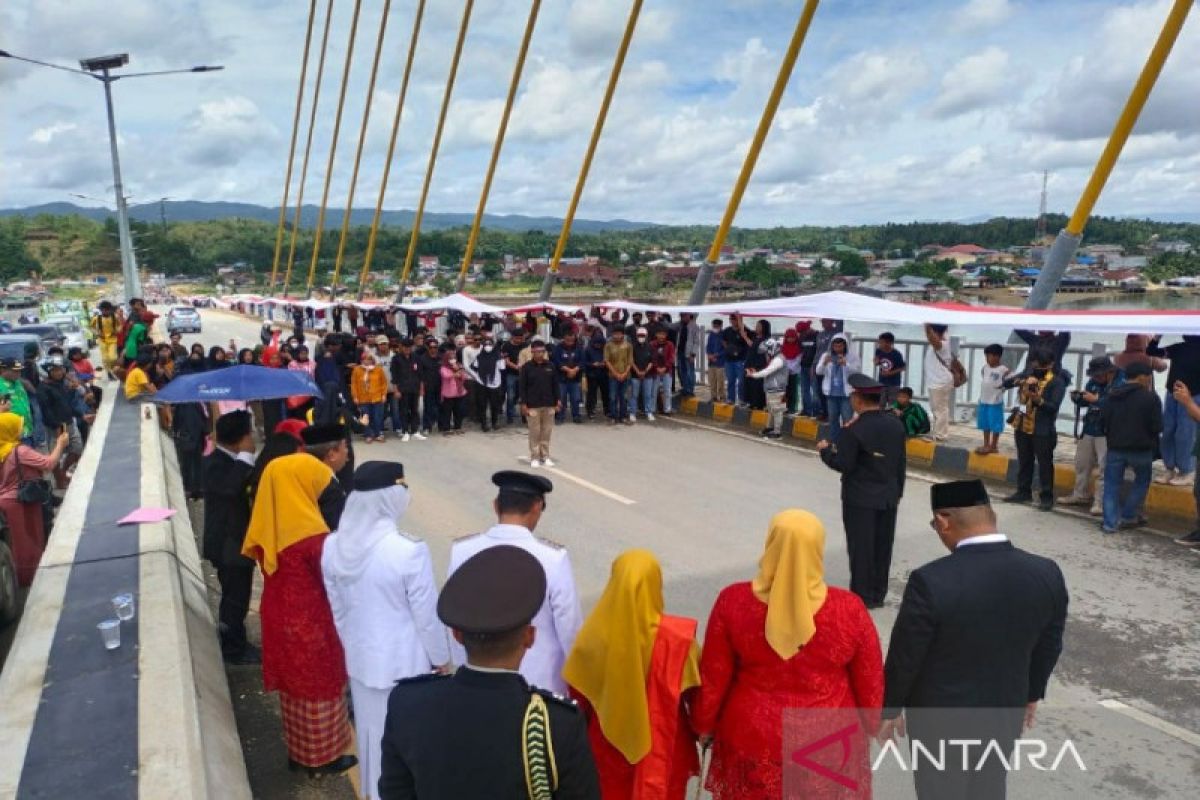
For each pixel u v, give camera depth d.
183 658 4.00
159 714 3.45
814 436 13.27
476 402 14.55
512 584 2.07
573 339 15.27
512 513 3.50
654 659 2.88
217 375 7.77
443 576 7.29
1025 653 2.97
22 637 4.28
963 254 60.34
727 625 2.87
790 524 2.78
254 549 4.16
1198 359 8.71
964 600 2.89
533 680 3.24
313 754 4.20
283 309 57.50
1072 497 9.02
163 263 180.00
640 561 2.90
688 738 3.07
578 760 2.00
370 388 13.59
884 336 11.87
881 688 2.86
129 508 6.97
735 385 15.36
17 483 7.25
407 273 42.78
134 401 13.73
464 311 21.16
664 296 61.47
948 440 11.71
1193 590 6.58
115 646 4.09
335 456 5.00
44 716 3.44
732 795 2.90
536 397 11.63
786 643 2.74
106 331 19.16
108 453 9.57
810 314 12.38
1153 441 7.85
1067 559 7.34
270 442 5.30
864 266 57.94
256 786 4.22
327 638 4.12
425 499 9.85
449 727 1.98
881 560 6.30
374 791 3.70
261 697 5.18
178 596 4.92
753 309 13.84
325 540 3.86
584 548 7.89
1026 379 9.05
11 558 6.73
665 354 15.62
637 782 2.88
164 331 46.59
